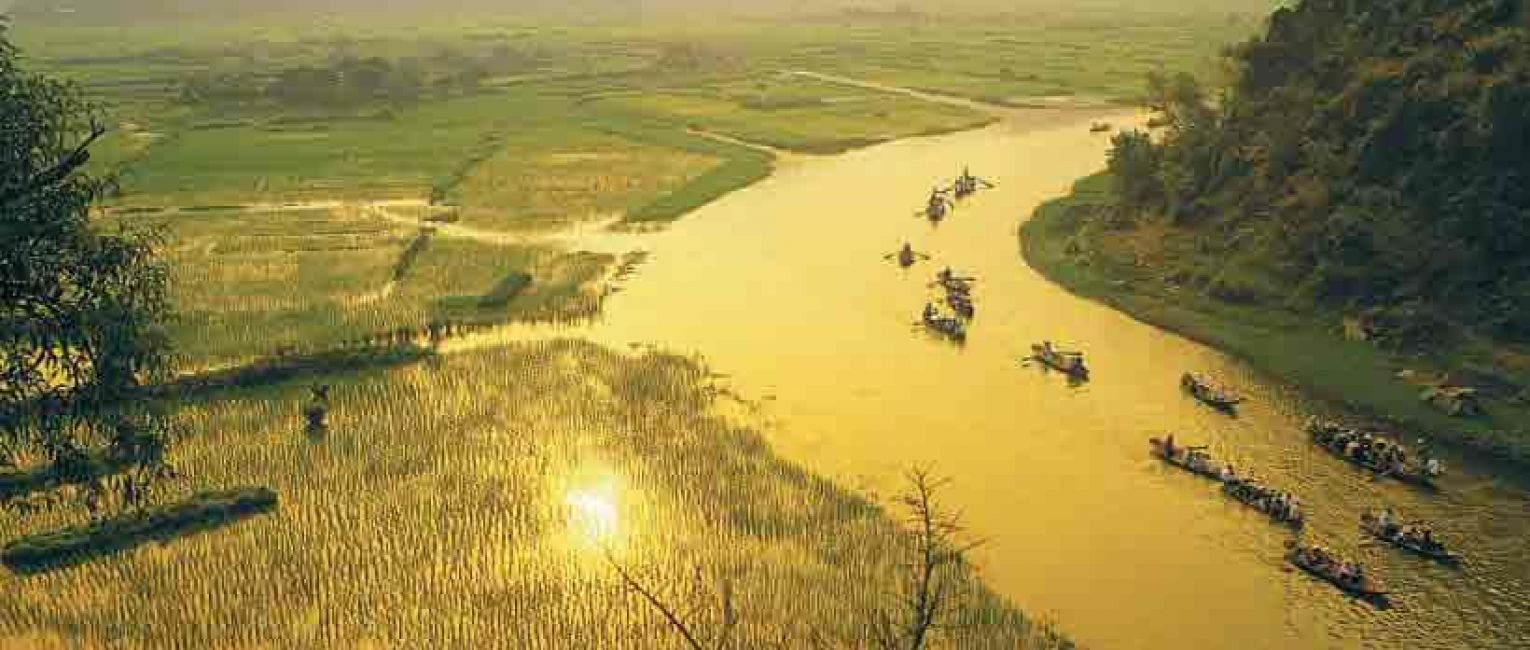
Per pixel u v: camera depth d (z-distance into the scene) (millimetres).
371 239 95875
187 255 90438
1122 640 42531
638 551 46438
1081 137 148750
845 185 121000
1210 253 84375
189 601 42344
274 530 47375
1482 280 69188
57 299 27156
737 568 45156
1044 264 91438
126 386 28922
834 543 47375
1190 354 72250
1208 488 54531
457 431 57844
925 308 78188
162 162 127938
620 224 104125
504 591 43344
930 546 28359
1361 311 72125
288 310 76750
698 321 77875
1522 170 70688
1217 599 45406
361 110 170125
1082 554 48406
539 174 123938
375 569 44656
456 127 155000
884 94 189750
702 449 56406
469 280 85250
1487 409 60875
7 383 27016
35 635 40312
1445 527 50875
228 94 173625
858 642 40156
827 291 85062
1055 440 59688
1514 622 43969
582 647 39875
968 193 115438
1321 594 45812
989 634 41594
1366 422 61906
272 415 59156
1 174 25766
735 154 136750
